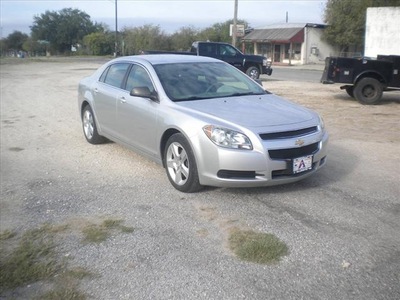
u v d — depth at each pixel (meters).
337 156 6.90
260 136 4.73
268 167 4.71
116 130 6.70
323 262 3.64
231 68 6.69
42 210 4.88
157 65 6.15
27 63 41.34
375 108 12.25
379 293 3.21
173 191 5.32
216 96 5.80
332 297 3.17
